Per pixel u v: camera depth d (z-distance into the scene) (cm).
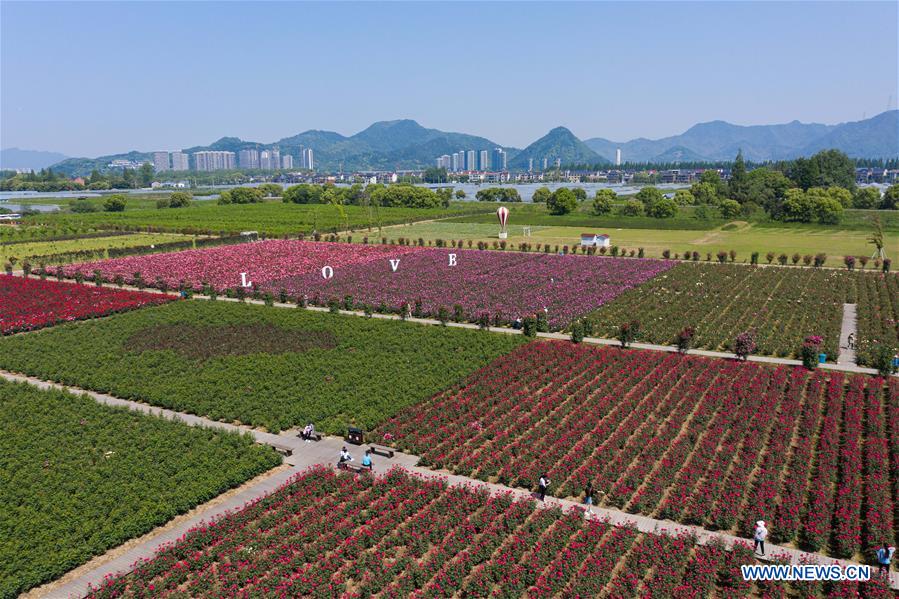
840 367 7106
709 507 4266
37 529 4031
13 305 9638
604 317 9238
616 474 4728
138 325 8669
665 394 6347
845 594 3391
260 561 3716
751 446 5003
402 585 3522
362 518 4191
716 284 11369
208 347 7731
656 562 3725
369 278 11919
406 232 19338
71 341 7950
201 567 3741
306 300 10112
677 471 4822
